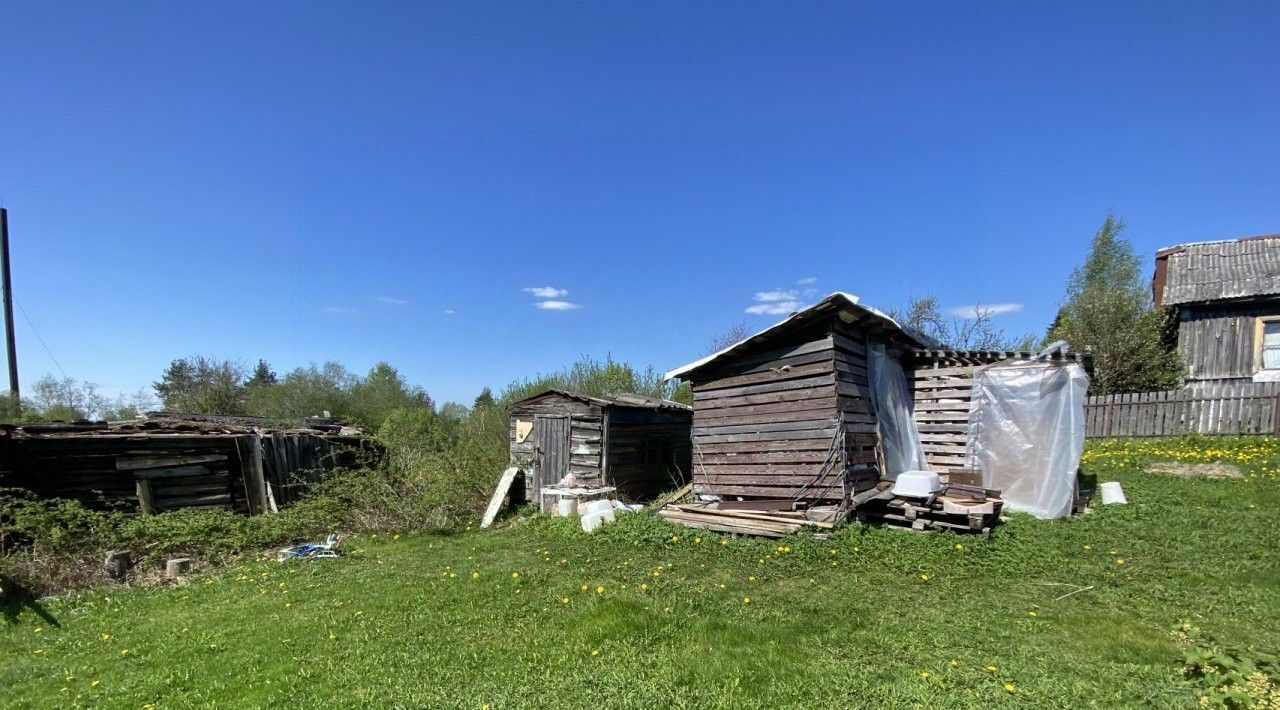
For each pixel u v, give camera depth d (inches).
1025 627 205.0
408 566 341.7
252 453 504.1
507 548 377.7
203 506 473.1
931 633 201.0
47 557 342.3
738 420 412.5
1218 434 566.6
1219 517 327.3
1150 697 154.9
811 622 213.9
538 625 225.6
